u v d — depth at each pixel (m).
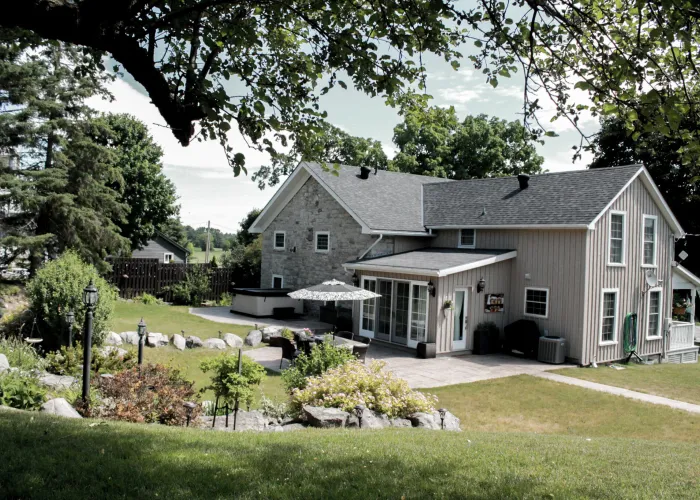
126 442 5.71
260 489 4.56
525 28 5.51
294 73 6.29
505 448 7.05
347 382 9.88
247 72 5.87
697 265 34.59
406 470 5.48
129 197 41.97
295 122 6.03
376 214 22.84
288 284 27.00
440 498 4.69
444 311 18.31
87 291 8.20
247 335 19.12
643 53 4.63
